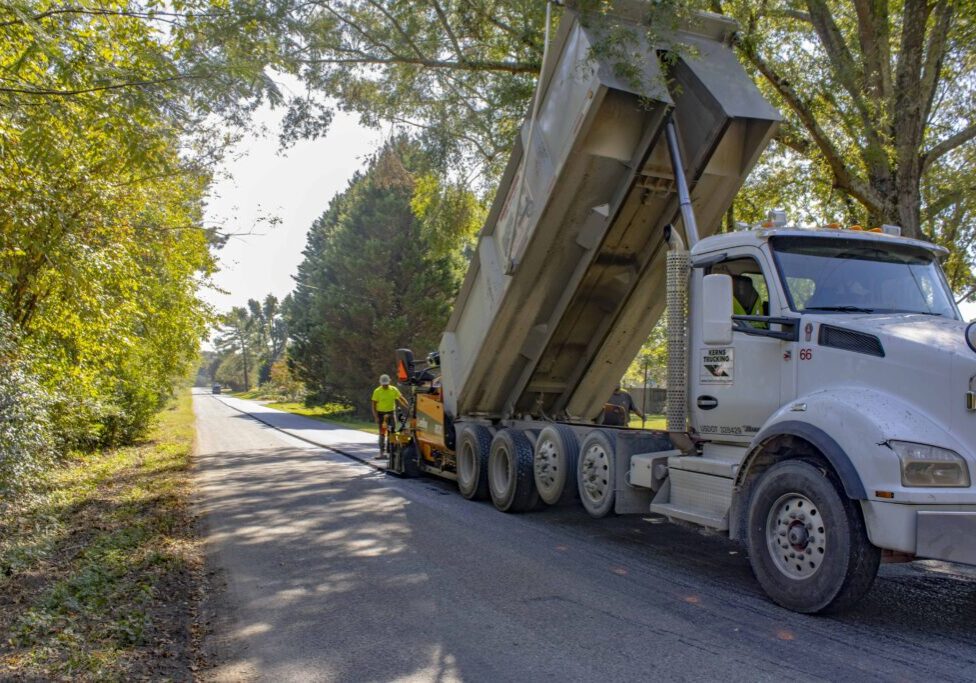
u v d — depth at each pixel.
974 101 13.86
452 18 16.12
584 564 7.08
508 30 15.22
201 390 161.75
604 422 11.30
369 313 39.22
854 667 4.42
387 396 16.94
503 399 11.24
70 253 9.70
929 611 5.57
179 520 9.39
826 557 5.15
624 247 9.05
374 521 9.39
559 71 8.55
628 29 7.81
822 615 5.39
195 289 19.12
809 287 6.11
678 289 7.01
